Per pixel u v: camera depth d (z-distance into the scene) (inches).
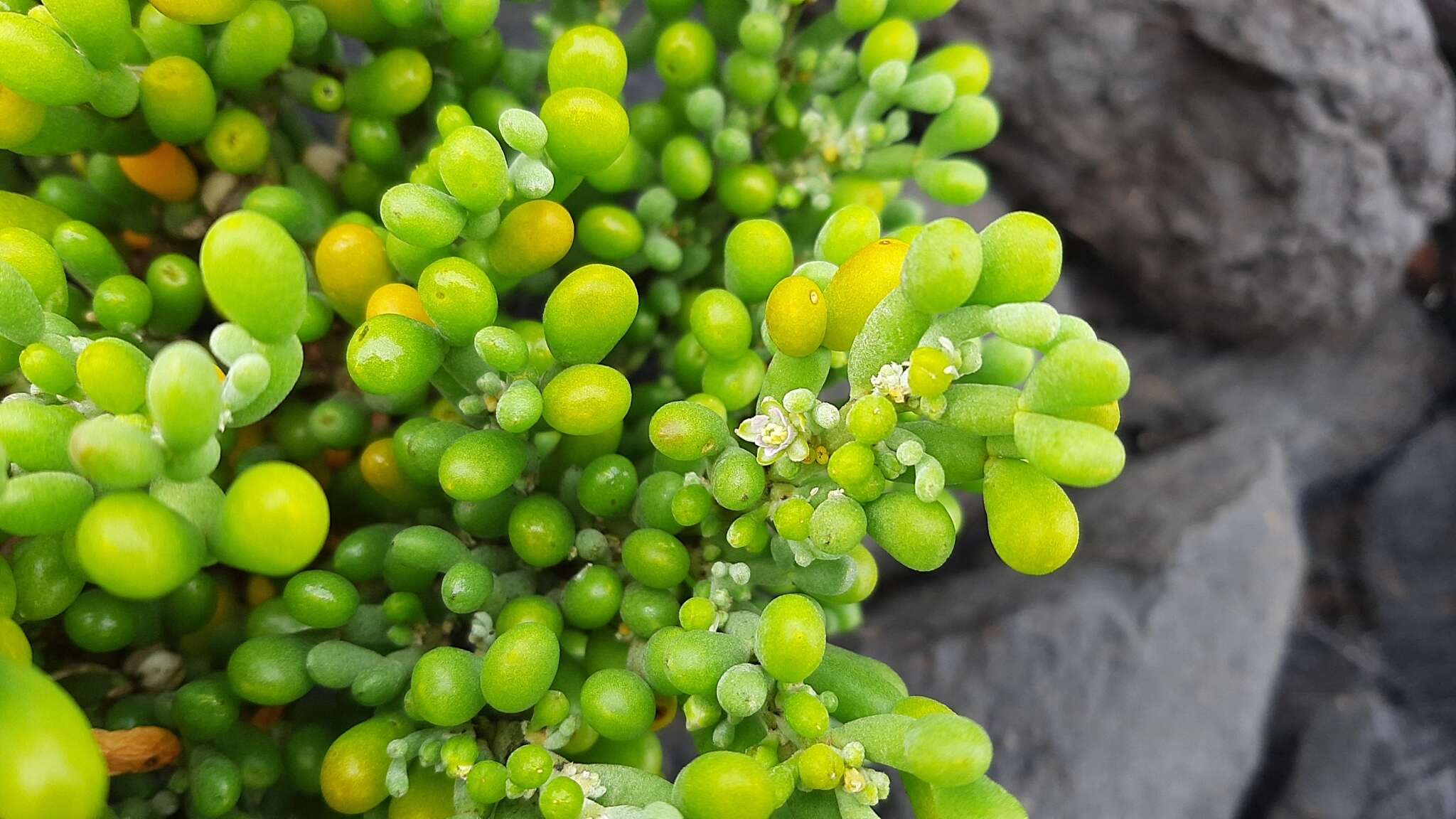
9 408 4.3
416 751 5.1
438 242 4.8
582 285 4.8
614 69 5.3
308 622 5.1
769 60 6.4
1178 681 11.6
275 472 4.0
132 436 3.9
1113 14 11.8
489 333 4.8
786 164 7.0
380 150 6.2
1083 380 4.1
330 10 6.0
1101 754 10.9
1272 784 13.5
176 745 5.4
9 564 4.9
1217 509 12.6
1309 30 11.6
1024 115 12.5
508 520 5.6
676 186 6.3
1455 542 14.7
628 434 6.4
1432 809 12.9
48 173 6.6
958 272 4.2
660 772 6.2
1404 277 15.1
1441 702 14.0
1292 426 14.5
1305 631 14.8
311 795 5.7
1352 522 15.3
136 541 3.8
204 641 5.8
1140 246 13.3
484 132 4.7
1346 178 12.5
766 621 4.6
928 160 6.6
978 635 11.1
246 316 4.1
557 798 4.6
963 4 11.9
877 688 5.0
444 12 5.8
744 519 5.1
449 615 5.8
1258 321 13.8
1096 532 12.5
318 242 6.1
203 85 5.5
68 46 5.0
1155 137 12.4
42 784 3.6
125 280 5.4
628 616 5.3
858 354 4.7
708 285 7.1
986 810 4.4
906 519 4.6
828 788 4.7
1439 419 15.2
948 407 4.5
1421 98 12.2
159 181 6.1
